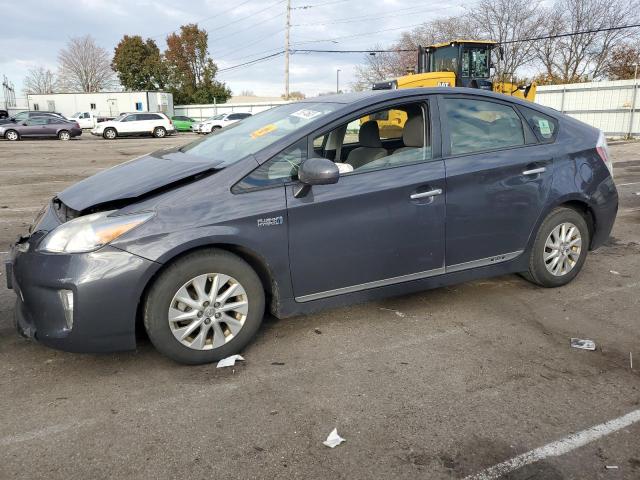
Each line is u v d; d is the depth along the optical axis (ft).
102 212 10.34
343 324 13.12
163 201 10.46
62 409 9.55
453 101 13.44
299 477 7.84
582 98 81.51
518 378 10.59
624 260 18.37
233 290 11.07
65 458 8.25
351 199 11.73
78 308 9.82
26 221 25.04
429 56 52.75
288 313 11.73
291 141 11.60
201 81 214.07
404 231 12.41
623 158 51.26
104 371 10.89
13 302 14.57
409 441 8.64
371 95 12.85
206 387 10.28
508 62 144.56
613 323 13.19
